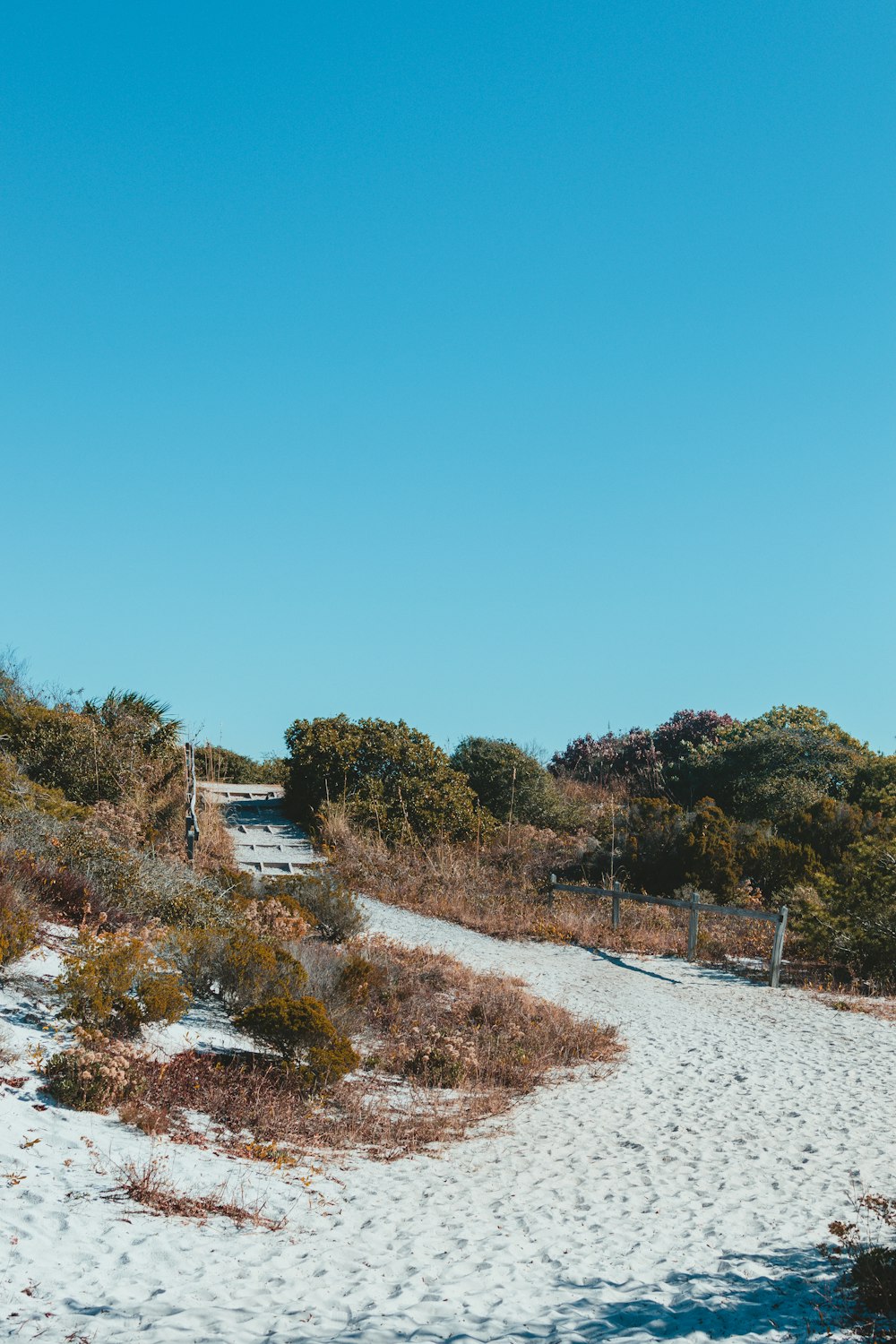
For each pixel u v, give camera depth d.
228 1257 5.51
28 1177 5.97
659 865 22.36
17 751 19.92
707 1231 6.82
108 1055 7.95
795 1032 13.61
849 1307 5.50
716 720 37.56
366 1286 5.37
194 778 20.34
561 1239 6.54
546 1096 10.46
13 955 9.27
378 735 25.47
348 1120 8.80
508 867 23.14
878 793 26.39
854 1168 8.41
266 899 15.73
